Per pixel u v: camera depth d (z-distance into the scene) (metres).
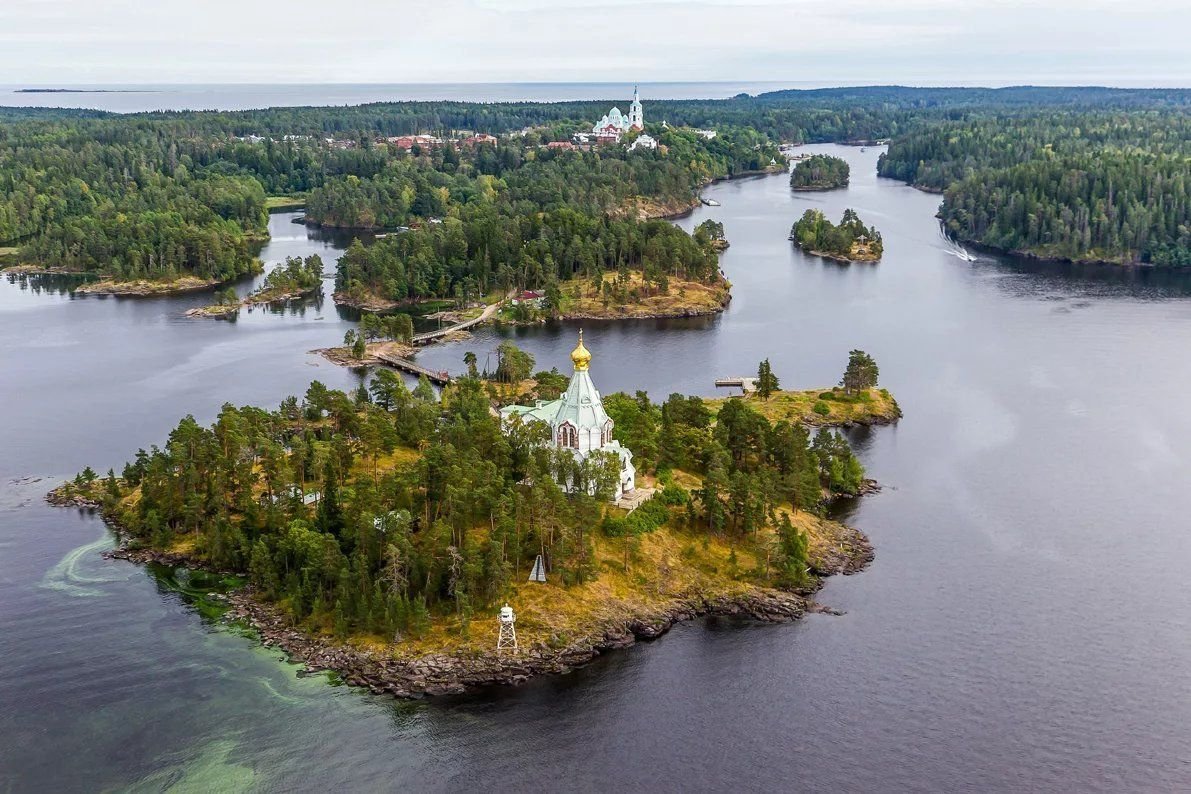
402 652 177.00
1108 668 179.25
